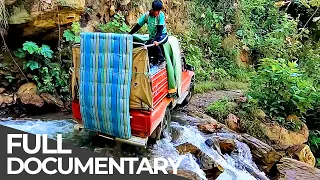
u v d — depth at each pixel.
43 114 7.44
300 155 7.56
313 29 16.44
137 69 5.30
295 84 8.88
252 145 7.23
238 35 14.20
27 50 7.30
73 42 7.84
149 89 5.32
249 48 14.25
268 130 8.30
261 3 15.18
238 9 14.47
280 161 6.89
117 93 5.30
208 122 7.84
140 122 5.44
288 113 9.00
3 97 7.24
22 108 7.37
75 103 5.80
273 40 14.04
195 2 13.90
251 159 7.02
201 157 6.15
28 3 7.33
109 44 5.23
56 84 7.81
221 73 12.55
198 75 11.68
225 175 6.09
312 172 6.58
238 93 10.86
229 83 11.82
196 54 12.37
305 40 16.09
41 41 7.99
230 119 8.43
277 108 8.93
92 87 5.40
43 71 7.59
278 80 8.87
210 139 6.84
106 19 9.65
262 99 9.05
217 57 13.35
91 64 5.36
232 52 13.57
